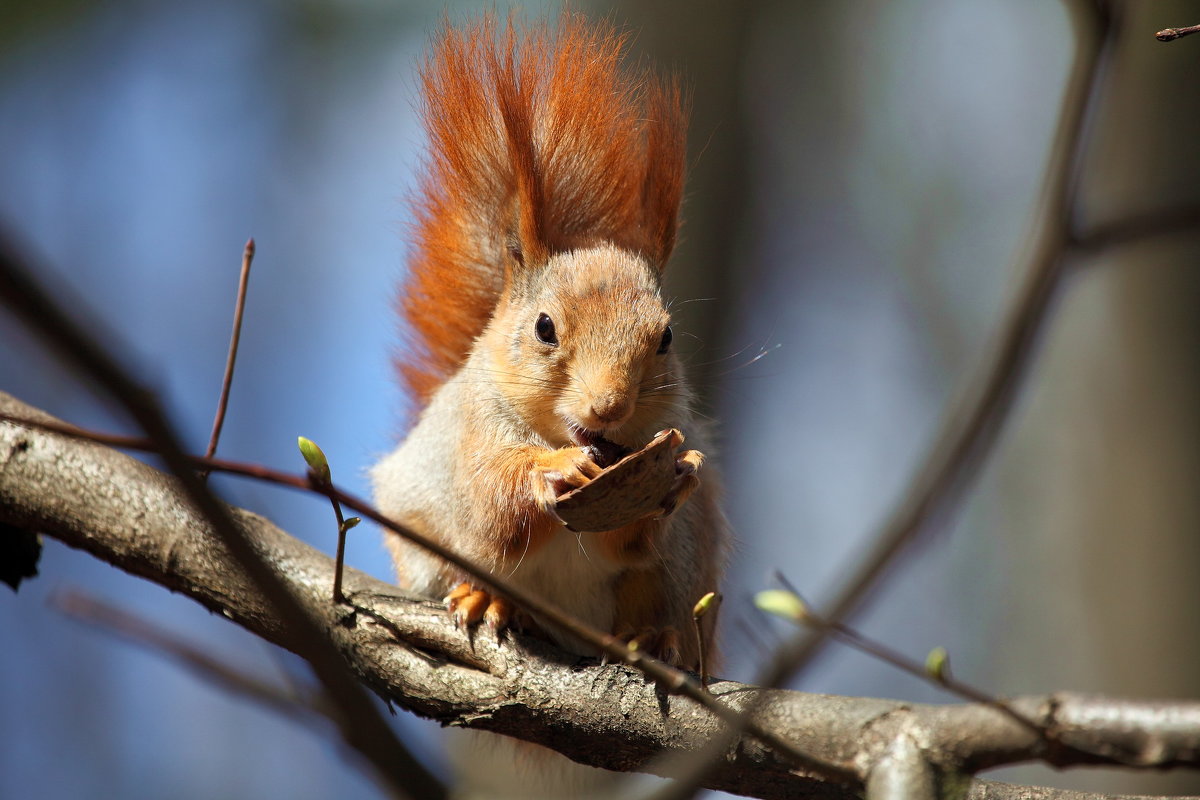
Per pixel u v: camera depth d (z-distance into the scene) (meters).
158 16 21.56
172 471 4.85
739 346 17.62
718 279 16.47
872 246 24.45
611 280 9.52
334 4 21.69
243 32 21.86
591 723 7.71
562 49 10.37
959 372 23.55
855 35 24.98
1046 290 6.17
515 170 10.06
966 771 6.17
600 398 8.95
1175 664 16.70
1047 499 20.73
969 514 21.56
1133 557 17.44
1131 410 17.88
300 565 8.44
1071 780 17.41
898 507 6.11
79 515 8.40
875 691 21.38
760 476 23.31
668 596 9.73
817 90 24.30
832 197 24.30
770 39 23.19
